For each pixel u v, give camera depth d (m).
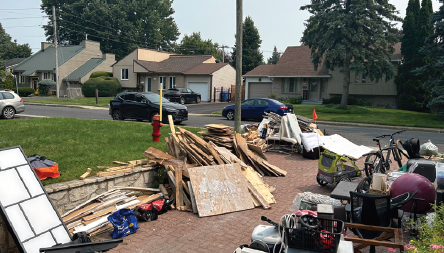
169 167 7.50
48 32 67.88
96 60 50.19
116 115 18.16
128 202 6.40
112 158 7.96
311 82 33.69
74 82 47.59
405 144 8.57
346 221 4.91
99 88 41.16
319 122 20.95
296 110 25.89
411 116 22.52
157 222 6.13
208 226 5.96
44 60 52.00
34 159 6.19
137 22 65.88
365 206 4.39
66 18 65.38
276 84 35.22
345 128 18.52
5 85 45.47
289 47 38.28
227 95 40.97
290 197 7.51
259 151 9.96
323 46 24.62
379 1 24.22
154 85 42.12
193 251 5.03
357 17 23.81
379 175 5.71
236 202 6.79
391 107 29.95
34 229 4.34
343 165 7.80
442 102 20.52
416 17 27.53
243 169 8.12
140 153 8.66
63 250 4.01
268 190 7.56
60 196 5.75
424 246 3.51
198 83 39.78
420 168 6.63
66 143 9.29
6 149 4.60
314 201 5.86
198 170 7.07
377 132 16.75
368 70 24.70
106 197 6.30
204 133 10.48
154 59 44.69
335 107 26.12
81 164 7.27
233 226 5.95
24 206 4.40
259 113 20.34
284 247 3.63
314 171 9.77
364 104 30.86
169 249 5.09
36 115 20.56
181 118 17.30
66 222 5.50
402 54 28.12
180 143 8.41
